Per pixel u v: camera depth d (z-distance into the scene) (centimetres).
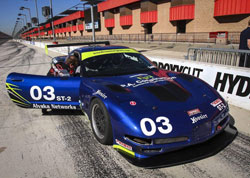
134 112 219
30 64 1159
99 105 256
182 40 2125
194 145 225
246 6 1519
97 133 276
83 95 300
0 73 910
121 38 3253
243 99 371
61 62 478
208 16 1844
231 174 208
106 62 341
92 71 326
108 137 250
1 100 507
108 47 396
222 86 403
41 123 354
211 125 222
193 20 1998
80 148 269
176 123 209
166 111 219
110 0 3184
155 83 276
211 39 1752
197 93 254
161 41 2366
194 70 455
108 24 3488
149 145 204
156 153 207
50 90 333
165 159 212
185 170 217
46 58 1434
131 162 217
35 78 345
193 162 230
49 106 347
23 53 2117
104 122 250
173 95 245
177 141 207
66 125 341
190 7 1975
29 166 237
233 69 383
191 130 209
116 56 356
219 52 525
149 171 219
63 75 342
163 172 216
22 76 351
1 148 279
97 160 242
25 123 358
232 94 388
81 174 219
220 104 243
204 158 237
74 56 382
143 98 238
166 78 296
